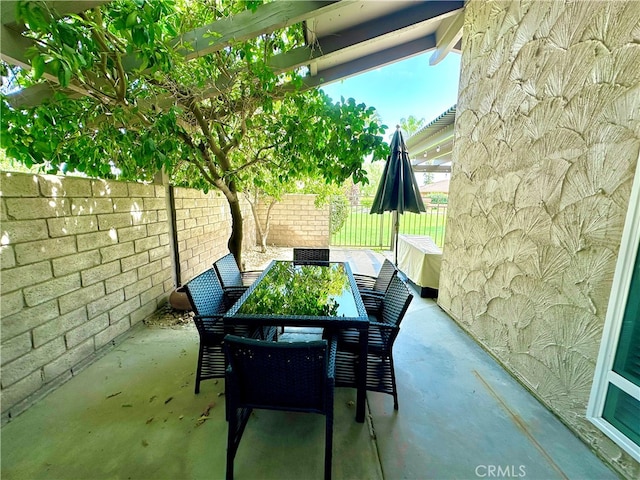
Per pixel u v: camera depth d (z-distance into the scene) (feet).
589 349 5.83
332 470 5.32
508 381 7.97
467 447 5.84
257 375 4.97
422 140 19.60
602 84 5.55
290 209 26.73
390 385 6.93
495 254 9.04
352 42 9.93
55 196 7.45
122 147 8.96
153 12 5.43
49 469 5.27
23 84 8.64
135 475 5.20
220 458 5.56
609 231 5.43
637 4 4.93
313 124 10.27
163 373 8.09
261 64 8.36
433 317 12.14
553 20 6.72
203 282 8.15
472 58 10.37
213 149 11.35
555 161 6.72
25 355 6.69
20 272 6.58
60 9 5.17
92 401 6.98
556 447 5.86
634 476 5.06
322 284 8.47
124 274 10.05
